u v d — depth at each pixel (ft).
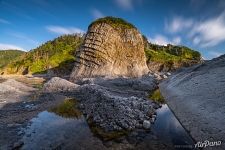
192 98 67.56
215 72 80.23
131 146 41.81
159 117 61.93
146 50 510.58
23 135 45.62
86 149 39.96
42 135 45.91
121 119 54.75
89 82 156.97
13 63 566.77
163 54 521.24
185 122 54.54
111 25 233.96
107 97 72.59
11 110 68.85
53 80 129.49
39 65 503.20
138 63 242.58
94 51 219.82
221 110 47.96
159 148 41.11
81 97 93.61
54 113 65.26
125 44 236.22
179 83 102.58
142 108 64.18
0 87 107.76
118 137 46.01
